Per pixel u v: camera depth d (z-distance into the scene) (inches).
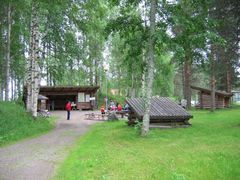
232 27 910.4
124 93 2810.0
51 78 2038.6
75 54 1323.8
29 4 1016.9
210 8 894.4
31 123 949.8
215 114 1312.7
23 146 652.7
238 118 1091.9
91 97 1982.0
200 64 860.6
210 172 457.1
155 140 698.8
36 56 1069.8
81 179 406.0
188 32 753.0
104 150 586.2
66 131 914.1
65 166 477.4
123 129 898.7
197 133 791.1
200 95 1925.4
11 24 1294.3
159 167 463.5
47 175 430.6
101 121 1229.1
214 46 1014.4
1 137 700.0
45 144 677.3
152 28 751.1
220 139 691.4
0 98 1531.7
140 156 534.3
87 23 1068.5
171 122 926.4
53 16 1152.2
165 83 2137.1
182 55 724.7
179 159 514.6
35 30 1069.1
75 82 2308.1
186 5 792.3
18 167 474.3
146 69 832.3
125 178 410.3
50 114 1528.1
